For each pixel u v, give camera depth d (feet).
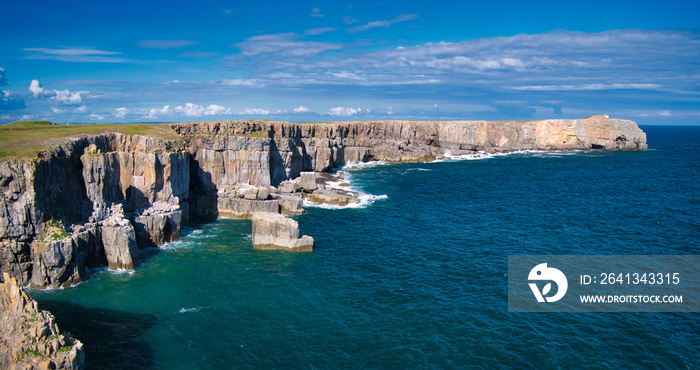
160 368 109.29
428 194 313.32
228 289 152.25
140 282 156.25
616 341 123.75
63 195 165.68
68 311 134.82
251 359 113.70
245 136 272.92
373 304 143.33
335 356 115.65
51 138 183.93
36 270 148.87
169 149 216.54
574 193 319.06
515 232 219.41
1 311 101.86
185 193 229.45
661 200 292.40
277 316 134.82
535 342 122.83
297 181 302.45
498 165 470.39
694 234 213.46
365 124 508.12
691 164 474.49
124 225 172.45
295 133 352.08
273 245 192.13
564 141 620.90
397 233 218.38
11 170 146.10
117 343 118.83
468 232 220.02
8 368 94.68
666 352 118.83
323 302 144.15
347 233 217.97
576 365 113.19
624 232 218.18
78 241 157.79
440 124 571.28
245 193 252.01
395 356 115.85
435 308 140.87
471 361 114.11
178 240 203.31
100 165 180.45
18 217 146.92
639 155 562.25
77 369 98.89
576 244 200.44
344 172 410.11
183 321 130.82
